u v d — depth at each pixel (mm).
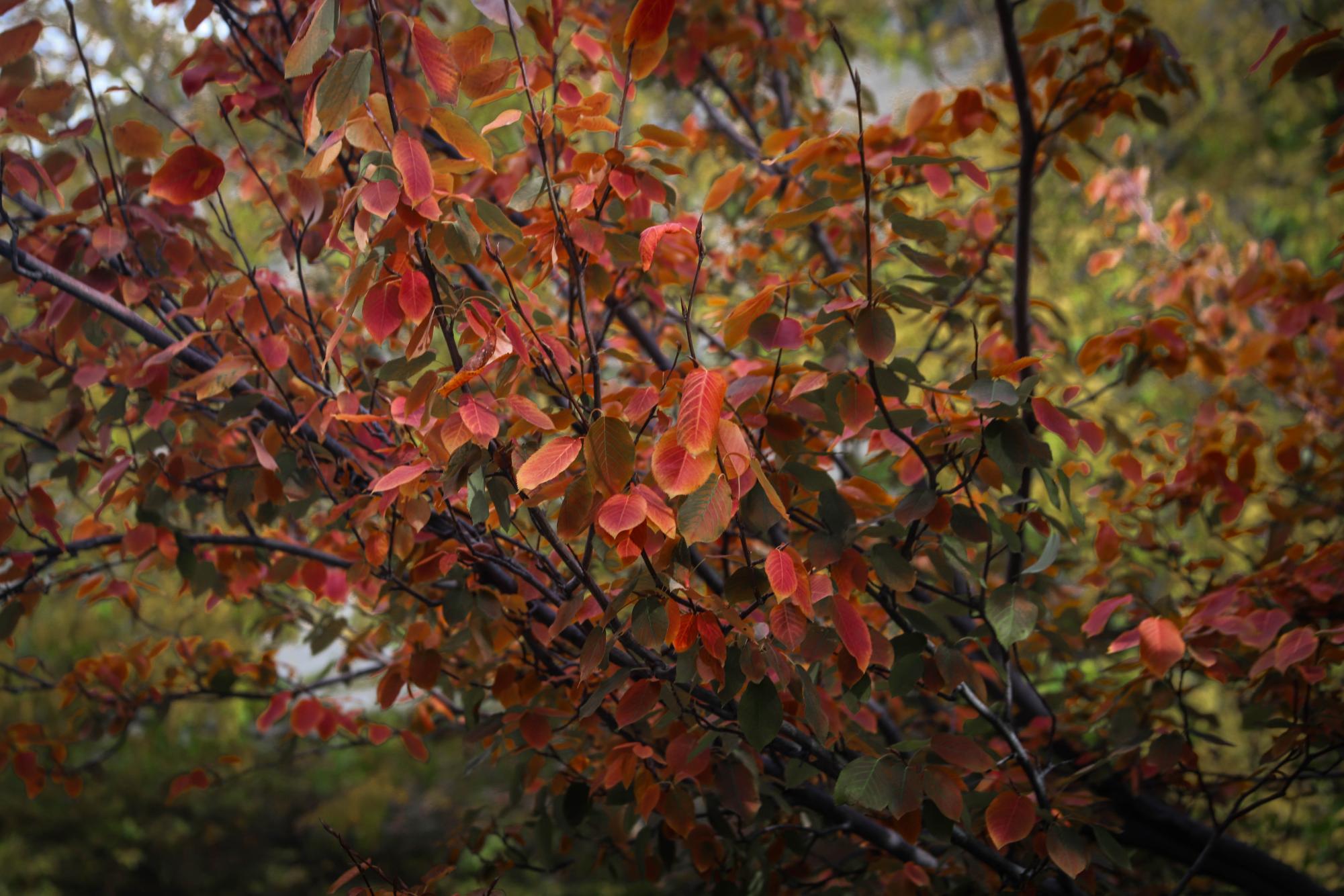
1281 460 2002
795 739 1425
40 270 1402
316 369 1543
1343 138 4391
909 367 1371
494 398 1296
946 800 1327
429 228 1259
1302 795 1977
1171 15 4688
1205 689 2793
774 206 2488
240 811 4688
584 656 1249
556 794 1620
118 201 1507
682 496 1241
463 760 4746
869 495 1449
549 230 1362
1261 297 2211
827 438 1608
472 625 1475
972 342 2291
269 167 1797
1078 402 1786
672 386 1304
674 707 1312
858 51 4629
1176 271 2633
